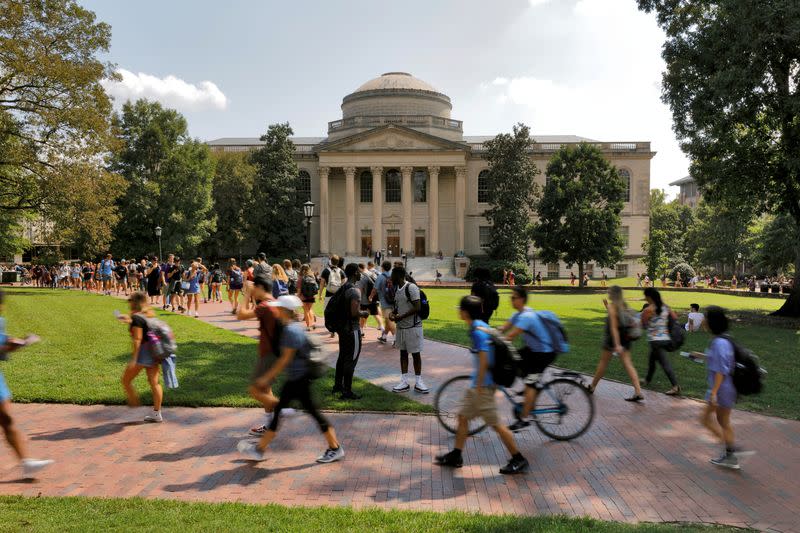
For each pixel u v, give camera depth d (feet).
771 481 22.67
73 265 146.51
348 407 32.01
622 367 44.68
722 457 24.20
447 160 229.25
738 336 68.39
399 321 35.94
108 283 116.67
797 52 78.38
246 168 208.85
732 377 23.84
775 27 74.02
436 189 229.86
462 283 193.26
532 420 27.35
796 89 82.48
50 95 110.83
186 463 23.63
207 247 208.33
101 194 116.78
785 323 86.17
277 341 23.76
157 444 25.89
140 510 18.53
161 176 176.45
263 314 25.43
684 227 316.19
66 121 109.50
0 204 120.06
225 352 46.50
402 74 276.21
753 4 75.51
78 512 18.35
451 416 28.02
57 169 111.34
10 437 21.59
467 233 244.22
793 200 92.58
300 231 222.89
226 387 35.27
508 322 27.76
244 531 17.03
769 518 19.35
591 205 165.37
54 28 110.32
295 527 17.40
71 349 46.62
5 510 18.42
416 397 34.88
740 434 28.84
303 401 23.67
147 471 22.68
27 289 129.29
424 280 209.05
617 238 167.63
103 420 29.40
